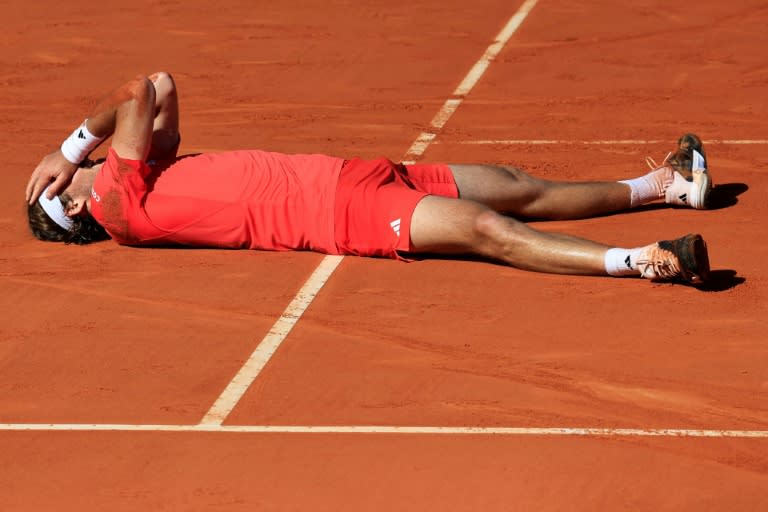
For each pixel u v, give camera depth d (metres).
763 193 21.44
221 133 26.09
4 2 40.22
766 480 12.84
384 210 18.56
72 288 18.27
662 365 15.31
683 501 12.51
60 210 19.67
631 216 20.55
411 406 14.55
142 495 12.87
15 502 12.80
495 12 37.25
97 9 38.88
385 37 34.56
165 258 19.38
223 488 12.95
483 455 13.46
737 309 16.81
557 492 12.71
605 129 25.66
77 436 14.10
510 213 20.19
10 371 15.72
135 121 18.89
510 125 26.19
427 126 26.25
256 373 15.45
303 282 18.20
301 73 31.02
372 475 13.12
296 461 13.44
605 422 14.06
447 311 17.05
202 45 34.22
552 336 16.19
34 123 27.36
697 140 20.84
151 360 15.90
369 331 16.53
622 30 34.53
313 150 24.70
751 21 34.94
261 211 19.19
